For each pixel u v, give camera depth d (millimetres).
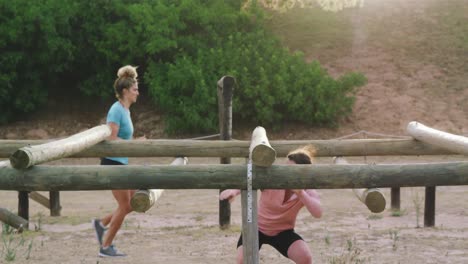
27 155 7125
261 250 12305
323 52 37656
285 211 7996
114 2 32781
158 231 14625
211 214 17297
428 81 35344
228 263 11180
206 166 7348
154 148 12602
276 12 40438
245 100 31609
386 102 33875
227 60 31734
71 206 19828
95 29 33062
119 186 7289
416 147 12930
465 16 40344
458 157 26969
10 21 31250
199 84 30578
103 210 18609
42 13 31328
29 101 32969
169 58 33312
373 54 37406
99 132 11148
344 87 32094
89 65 34562
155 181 7297
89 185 7262
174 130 31656
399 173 7324
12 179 7195
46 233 14289
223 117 14227
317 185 7297
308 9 41156
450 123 32281
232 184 7289
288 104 31547
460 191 20844
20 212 14789
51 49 31453
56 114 34312
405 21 40156
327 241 12867
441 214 16719
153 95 32375
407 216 16297
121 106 11648
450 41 38344
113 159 11914
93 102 35094
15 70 32312
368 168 7332
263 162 7191
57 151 8492
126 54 33281
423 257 11531
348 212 17078
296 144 13094
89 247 12672
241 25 34406
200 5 33781
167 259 11492
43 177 7227
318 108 31797
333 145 13047
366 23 40125
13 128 33156
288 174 7273
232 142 13156
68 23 32125
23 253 12031
